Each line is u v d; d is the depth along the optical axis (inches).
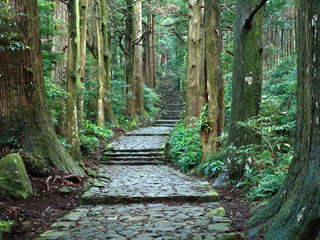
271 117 219.8
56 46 412.5
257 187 195.8
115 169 344.8
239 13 233.9
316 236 94.8
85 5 468.4
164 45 1653.5
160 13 788.6
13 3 221.1
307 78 108.8
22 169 194.7
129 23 748.6
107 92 593.3
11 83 224.5
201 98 322.7
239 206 185.9
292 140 241.9
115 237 132.6
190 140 401.7
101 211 179.2
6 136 220.4
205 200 203.3
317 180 100.7
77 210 179.5
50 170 221.8
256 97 232.7
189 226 147.2
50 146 236.5
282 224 108.0
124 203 200.8
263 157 221.0
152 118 802.2
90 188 227.9
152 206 191.6
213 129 305.3
